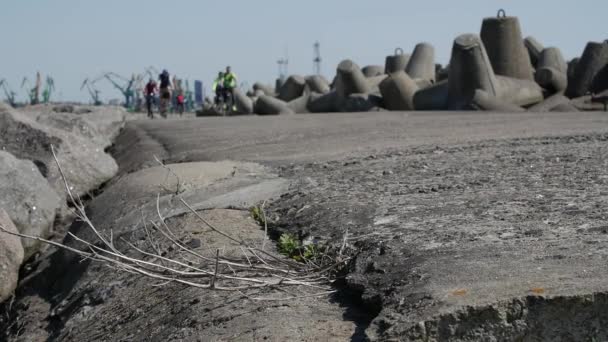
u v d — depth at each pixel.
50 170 13.69
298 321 5.21
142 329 6.12
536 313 4.58
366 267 5.94
